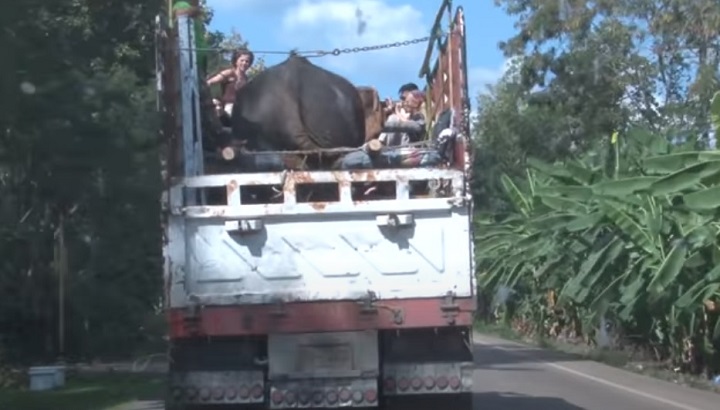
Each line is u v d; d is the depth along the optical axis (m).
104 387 21.80
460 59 11.78
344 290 11.22
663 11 40.88
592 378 24.61
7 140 14.49
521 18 44.38
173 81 11.77
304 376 11.16
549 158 45.62
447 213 11.25
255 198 11.48
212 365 11.28
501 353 35.53
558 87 44.44
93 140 15.16
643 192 22.70
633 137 28.08
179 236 11.23
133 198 16.62
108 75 17.36
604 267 26.03
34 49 13.60
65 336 27.94
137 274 26.56
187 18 11.94
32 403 18.67
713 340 25.73
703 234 21.55
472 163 11.51
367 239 11.25
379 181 11.30
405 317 11.17
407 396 11.37
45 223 22.73
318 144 12.30
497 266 35.03
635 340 33.03
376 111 13.32
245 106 12.42
